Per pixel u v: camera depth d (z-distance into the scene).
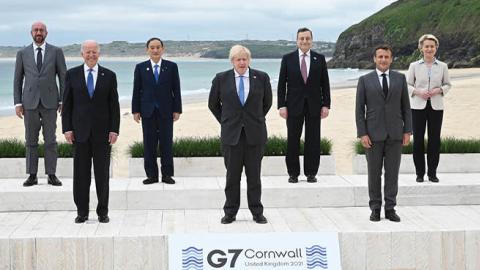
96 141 7.54
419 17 108.44
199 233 6.93
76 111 7.54
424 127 8.84
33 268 6.86
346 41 117.75
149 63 8.89
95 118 7.52
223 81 7.61
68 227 7.46
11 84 58.69
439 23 103.25
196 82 60.69
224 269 6.77
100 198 7.66
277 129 19.14
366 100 7.68
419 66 8.87
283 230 7.37
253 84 7.52
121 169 12.77
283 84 8.86
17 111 8.70
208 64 147.75
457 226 7.41
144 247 6.87
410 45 105.94
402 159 9.67
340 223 7.64
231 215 7.70
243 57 7.44
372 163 7.72
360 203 8.57
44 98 8.68
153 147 8.83
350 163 13.24
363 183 8.79
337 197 8.56
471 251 7.08
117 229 7.37
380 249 7.03
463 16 100.50
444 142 9.94
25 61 8.72
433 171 8.91
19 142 9.90
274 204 8.52
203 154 9.62
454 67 92.31
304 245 6.90
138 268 6.89
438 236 7.06
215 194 8.45
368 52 111.69
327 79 8.86
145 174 9.53
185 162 9.51
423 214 8.10
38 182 8.98
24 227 7.46
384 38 110.06
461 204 8.66
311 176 8.91
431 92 8.73
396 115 7.61
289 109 8.80
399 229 7.22
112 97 7.60
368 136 7.65
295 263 6.83
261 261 6.81
